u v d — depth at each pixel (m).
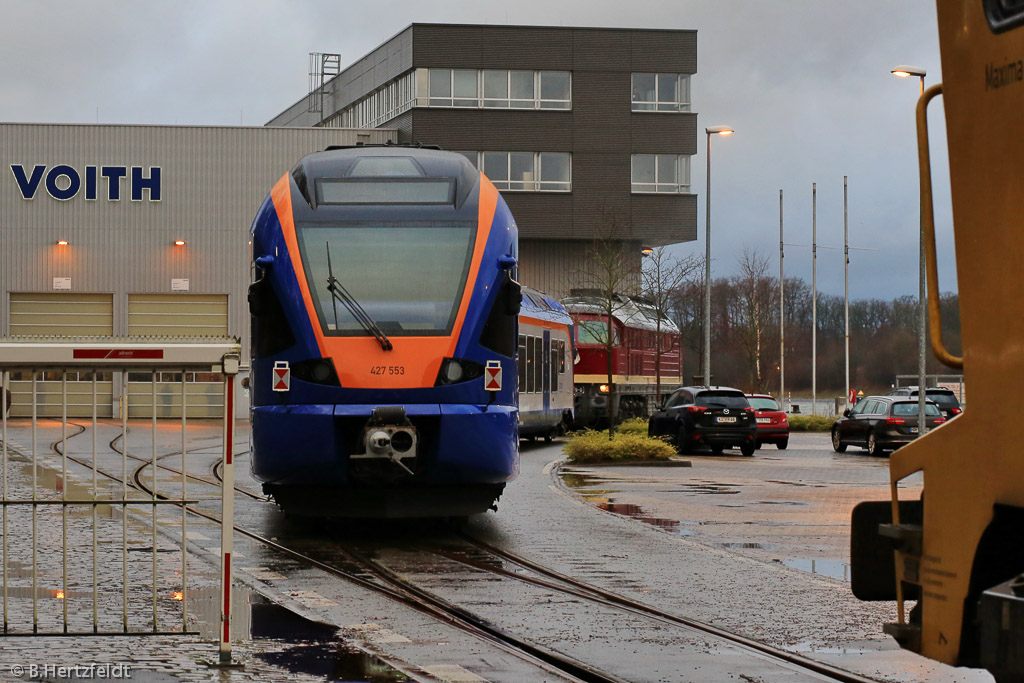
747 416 49.78
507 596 15.77
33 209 73.88
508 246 21.39
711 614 14.66
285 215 21.14
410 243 20.81
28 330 73.94
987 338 7.65
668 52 88.06
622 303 69.31
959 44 7.98
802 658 12.26
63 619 12.54
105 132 74.44
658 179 88.38
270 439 20.09
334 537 21.36
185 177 75.00
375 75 94.44
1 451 11.96
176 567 17.48
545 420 50.91
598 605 15.18
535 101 87.62
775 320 149.50
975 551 7.76
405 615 14.30
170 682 10.52
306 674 11.05
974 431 7.79
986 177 7.69
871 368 142.38
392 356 19.98
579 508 26.64
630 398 68.94
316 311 20.19
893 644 12.98
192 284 75.00
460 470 20.09
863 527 9.20
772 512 26.11
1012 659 6.78
